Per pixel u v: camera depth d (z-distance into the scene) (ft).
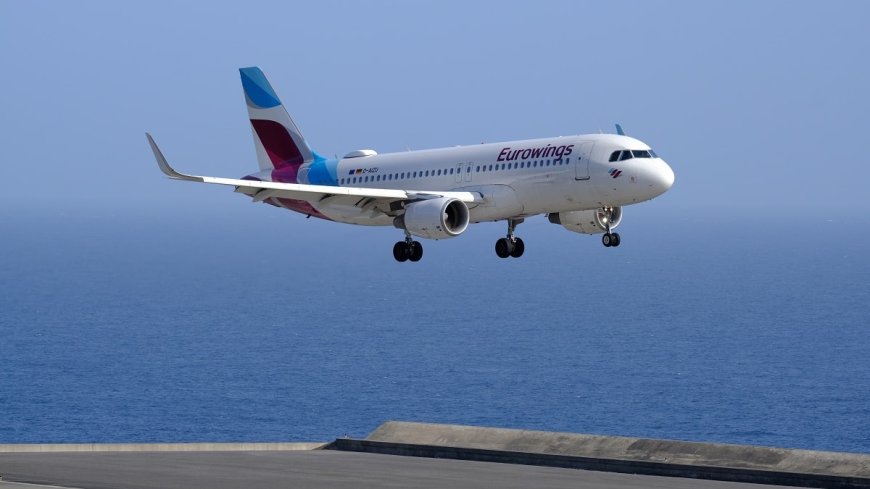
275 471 381.60
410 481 365.20
